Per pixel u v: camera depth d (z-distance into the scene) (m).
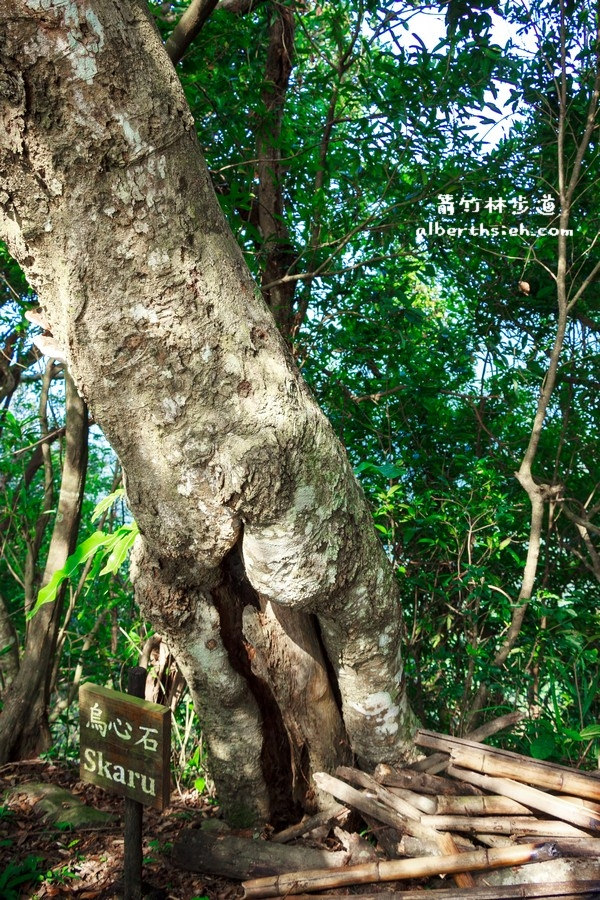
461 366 4.62
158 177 2.14
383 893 2.47
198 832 2.98
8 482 5.91
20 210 2.19
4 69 1.94
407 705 3.13
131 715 2.57
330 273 3.98
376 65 3.94
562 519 4.50
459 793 2.82
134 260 2.19
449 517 3.91
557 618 3.54
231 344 2.34
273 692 3.10
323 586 2.58
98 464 6.43
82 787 3.78
